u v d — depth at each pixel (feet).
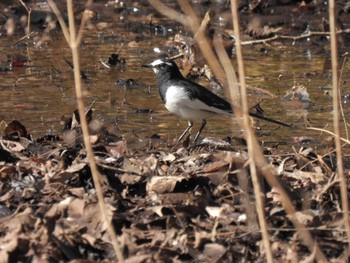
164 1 82.33
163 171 32.68
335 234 27.71
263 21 75.31
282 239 27.37
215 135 46.01
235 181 31.40
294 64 64.54
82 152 34.91
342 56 66.95
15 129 39.14
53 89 55.16
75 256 26.07
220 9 79.00
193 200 29.66
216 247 26.50
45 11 76.33
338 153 25.07
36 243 25.88
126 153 36.42
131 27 75.92
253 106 51.24
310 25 74.95
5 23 73.36
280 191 24.81
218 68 23.59
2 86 55.72
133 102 52.80
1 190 30.45
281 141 44.88
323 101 53.98
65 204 28.25
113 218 28.12
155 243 26.89
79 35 24.90
